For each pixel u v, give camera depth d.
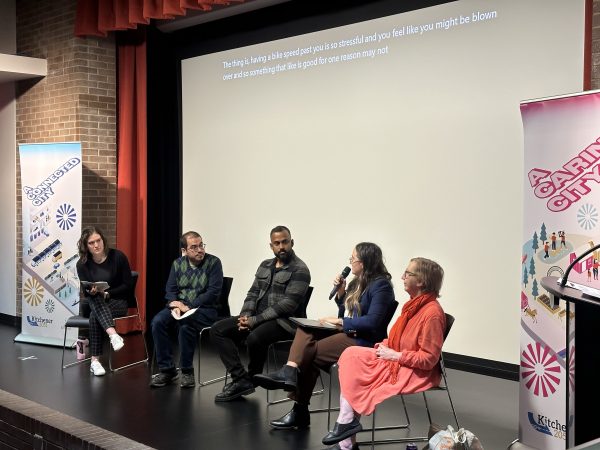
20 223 7.86
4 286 8.03
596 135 3.21
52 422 4.20
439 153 5.60
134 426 4.21
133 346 6.47
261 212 6.84
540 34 5.03
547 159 3.39
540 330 3.44
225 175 7.14
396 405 4.64
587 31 4.46
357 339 4.03
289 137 6.58
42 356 6.14
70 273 6.46
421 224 5.72
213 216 7.27
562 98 3.32
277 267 4.77
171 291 5.27
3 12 7.95
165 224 7.67
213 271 5.22
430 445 3.43
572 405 2.33
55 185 6.52
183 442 3.94
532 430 3.49
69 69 7.28
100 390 5.03
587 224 3.26
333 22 6.23
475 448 3.39
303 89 6.46
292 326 4.59
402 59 5.80
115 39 7.46
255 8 6.75
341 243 6.23
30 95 7.73
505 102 5.23
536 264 3.46
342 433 3.63
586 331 2.20
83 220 7.24
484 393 4.90
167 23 7.41
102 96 7.38
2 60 7.24
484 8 5.32
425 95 5.68
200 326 5.12
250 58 6.88
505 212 5.25
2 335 7.16
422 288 3.79
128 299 5.83
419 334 3.70
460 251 5.51
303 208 6.49
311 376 4.12
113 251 5.73
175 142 7.63
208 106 7.27
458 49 5.48
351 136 6.14
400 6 5.80
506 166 5.24
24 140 7.82
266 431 4.12
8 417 4.49
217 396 4.74
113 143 7.46
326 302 6.33
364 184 6.06
